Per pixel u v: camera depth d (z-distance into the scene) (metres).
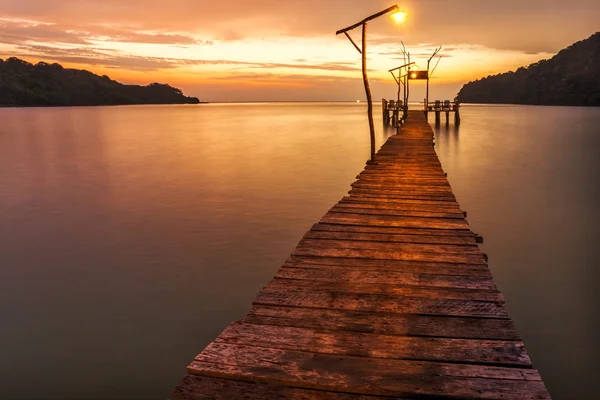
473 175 22.05
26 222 14.14
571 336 7.01
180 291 8.90
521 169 23.77
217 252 11.20
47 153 32.66
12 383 5.97
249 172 23.58
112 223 13.92
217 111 142.62
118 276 9.67
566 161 26.42
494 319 3.91
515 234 12.48
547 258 10.52
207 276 9.66
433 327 3.76
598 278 9.31
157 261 10.59
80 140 43.16
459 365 3.20
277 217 14.56
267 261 10.56
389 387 2.93
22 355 6.64
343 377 3.04
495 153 30.00
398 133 26.67
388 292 4.50
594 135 43.25
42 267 10.23
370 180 11.55
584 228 13.02
